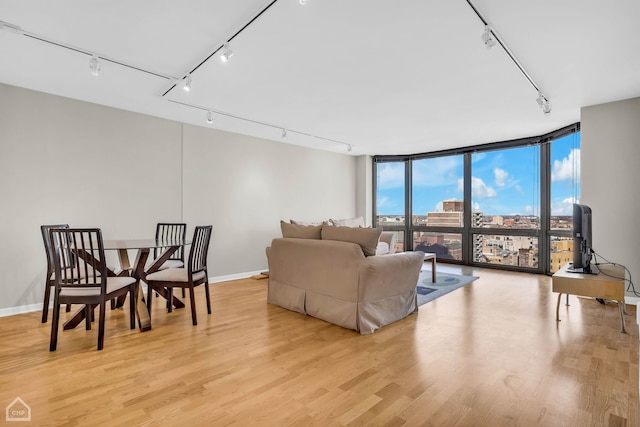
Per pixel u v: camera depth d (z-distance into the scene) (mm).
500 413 1732
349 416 1711
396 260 3125
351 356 2430
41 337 2775
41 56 2740
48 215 3654
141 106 4051
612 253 3832
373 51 2617
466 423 1651
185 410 1758
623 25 2236
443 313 3453
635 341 2676
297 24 2242
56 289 2520
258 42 2482
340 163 7148
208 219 5004
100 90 3531
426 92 3516
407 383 2039
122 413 1726
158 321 3215
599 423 1644
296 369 2225
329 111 4195
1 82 3344
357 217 7480
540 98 3504
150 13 2127
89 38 2439
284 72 3021
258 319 3281
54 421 1653
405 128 5031
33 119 3555
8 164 3420
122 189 4176
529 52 2635
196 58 2754
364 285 2879
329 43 2496
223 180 5188
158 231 4305
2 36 2406
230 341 2713
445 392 1936
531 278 5168
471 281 4961
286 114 4332
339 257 3033
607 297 2936
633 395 1893
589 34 2357
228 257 5242
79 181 3854
